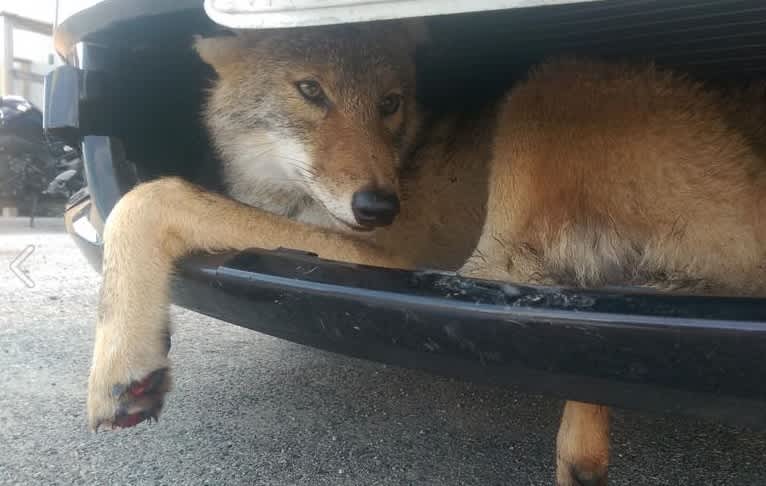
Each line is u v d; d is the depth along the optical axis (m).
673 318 0.22
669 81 0.35
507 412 0.46
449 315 0.25
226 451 0.39
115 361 0.31
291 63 0.44
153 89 0.45
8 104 1.51
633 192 0.34
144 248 0.33
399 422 0.44
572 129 0.35
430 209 0.47
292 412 0.45
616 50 0.39
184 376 0.52
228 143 0.48
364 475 0.36
